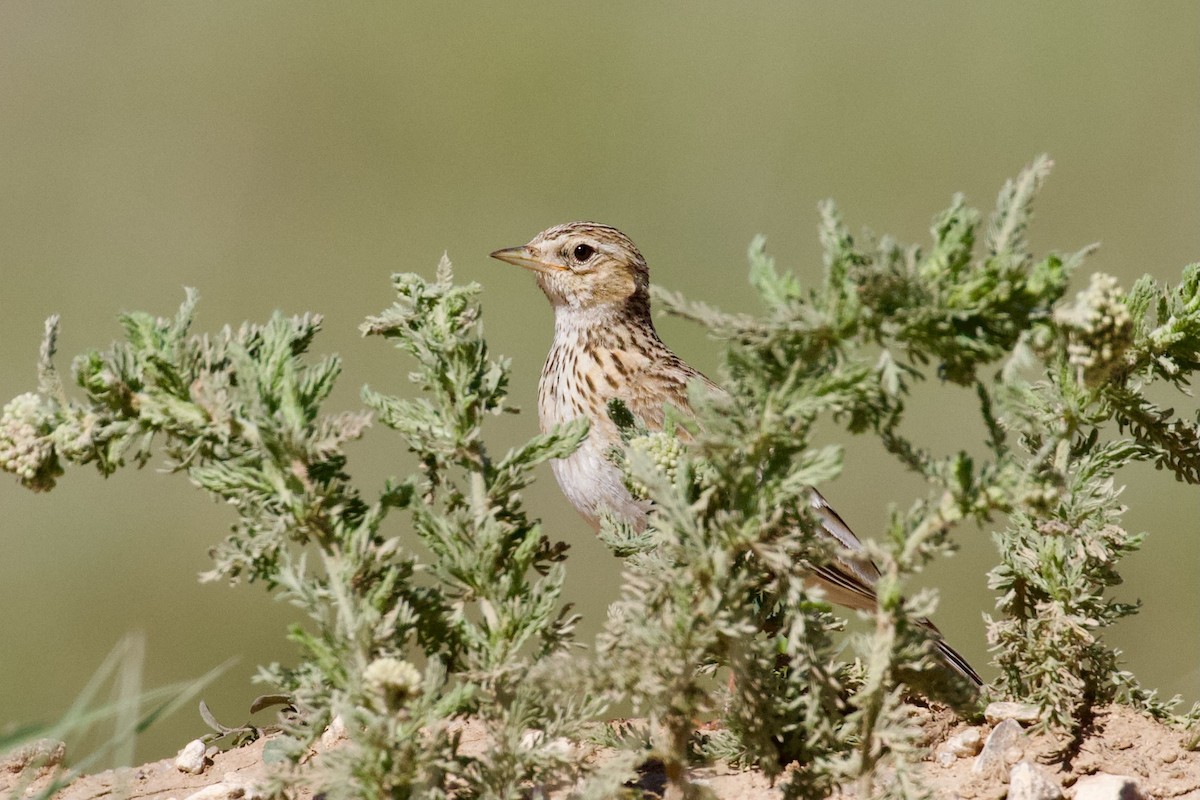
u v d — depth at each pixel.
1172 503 22.20
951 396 24.08
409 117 35.19
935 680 6.14
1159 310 7.53
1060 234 32.81
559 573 6.49
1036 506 5.78
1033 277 5.73
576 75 37.34
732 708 6.73
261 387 6.52
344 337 29.95
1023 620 7.89
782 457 6.11
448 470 6.88
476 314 6.98
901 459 5.94
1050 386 7.60
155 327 6.70
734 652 6.16
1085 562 7.74
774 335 5.82
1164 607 20.16
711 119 36.56
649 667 5.97
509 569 6.62
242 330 6.79
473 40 37.56
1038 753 7.57
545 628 6.52
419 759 5.90
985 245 5.95
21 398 6.54
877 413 5.97
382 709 6.00
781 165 34.75
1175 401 22.14
